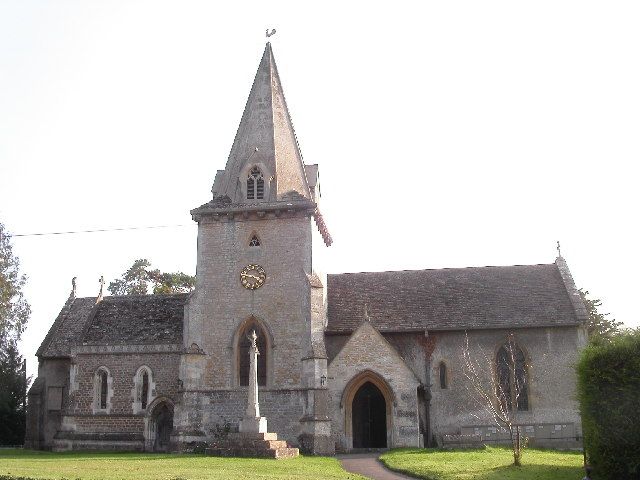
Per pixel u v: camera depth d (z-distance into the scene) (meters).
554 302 36.47
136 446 35.41
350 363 33.41
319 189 39.38
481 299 37.53
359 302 38.62
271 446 27.41
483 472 20.41
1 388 48.88
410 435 32.19
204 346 34.22
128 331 38.34
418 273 40.62
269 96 38.47
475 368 35.09
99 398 36.66
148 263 69.38
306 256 34.59
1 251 45.50
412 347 36.03
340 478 19.00
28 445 38.03
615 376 17.69
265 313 34.16
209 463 23.27
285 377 33.12
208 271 35.22
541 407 34.31
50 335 40.31
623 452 17.27
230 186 37.12
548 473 20.31
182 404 33.12
